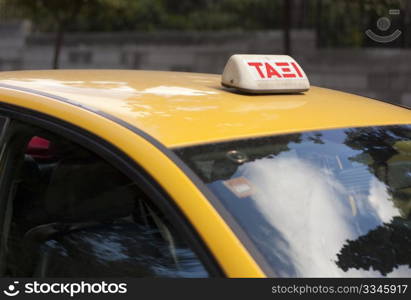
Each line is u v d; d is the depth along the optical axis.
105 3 11.56
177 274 1.88
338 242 1.99
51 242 2.26
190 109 2.24
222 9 14.02
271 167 2.06
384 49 11.34
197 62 12.71
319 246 1.94
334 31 11.70
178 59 12.88
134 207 2.05
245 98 2.48
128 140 2.00
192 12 14.33
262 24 13.56
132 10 13.06
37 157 2.31
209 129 2.10
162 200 1.87
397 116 2.66
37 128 2.30
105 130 2.07
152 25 14.23
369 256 2.01
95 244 2.13
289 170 2.08
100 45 13.50
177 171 1.89
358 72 11.52
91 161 2.16
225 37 12.45
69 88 2.47
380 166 2.30
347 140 2.33
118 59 13.37
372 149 2.35
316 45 11.73
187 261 1.86
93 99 2.29
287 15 10.73
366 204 2.15
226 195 1.89
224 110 2.29
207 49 12.62
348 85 11.60
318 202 2.05
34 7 11.61
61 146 2.23
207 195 1.86
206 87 2.62
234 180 1.94
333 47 11.72
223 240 1.78
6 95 2.46
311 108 2.49
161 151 1.95
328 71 11.69
